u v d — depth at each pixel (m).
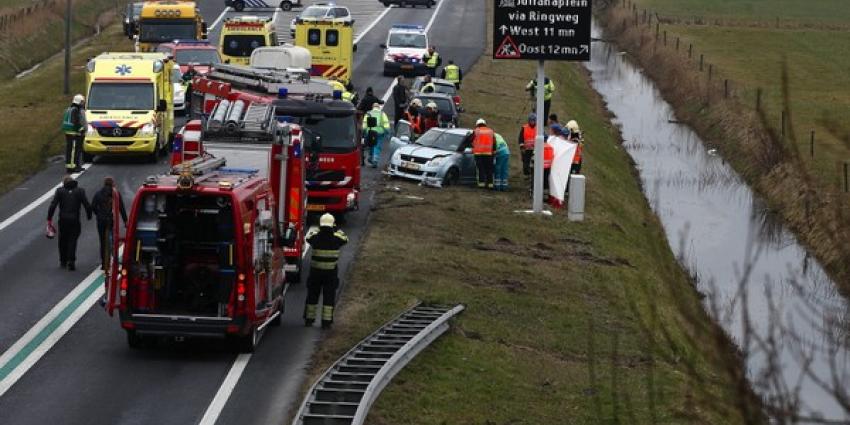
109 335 48.28
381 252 64.31
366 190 82.50
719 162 112.38
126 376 43.16
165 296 44.47
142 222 43.78
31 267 59.12
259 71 75.94
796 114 124.12
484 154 85.38
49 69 144.88
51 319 50.25
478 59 158.62
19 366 44.00
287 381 42.94
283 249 52.06
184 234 44.78
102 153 88.94
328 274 49.84
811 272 73.44
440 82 116.50
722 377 43.00
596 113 140.50
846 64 163.88
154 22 135.50
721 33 192.38
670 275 25.75
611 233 77.75
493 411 42.34
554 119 89.88
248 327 44.47
